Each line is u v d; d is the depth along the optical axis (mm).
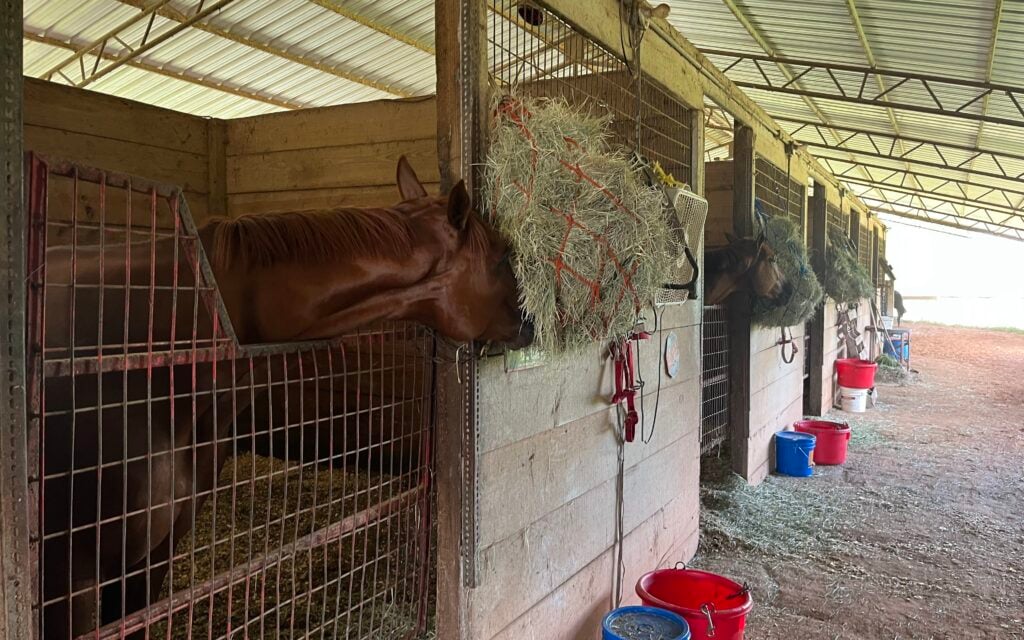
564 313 1685
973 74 5883
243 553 2506
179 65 6500
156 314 1206
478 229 1538
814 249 6859
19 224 795
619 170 1845
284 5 5504
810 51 6211
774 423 5215
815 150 11484
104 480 1151
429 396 1686
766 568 3201
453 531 1675
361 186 3395
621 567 2502
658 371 2807
